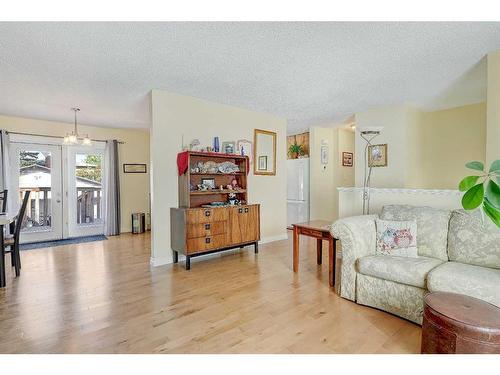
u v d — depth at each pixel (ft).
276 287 9.25
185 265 11.76
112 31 7.15
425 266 6.88
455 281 6.09
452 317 4.69
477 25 7.06
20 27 6.88
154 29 7.11
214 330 6.57
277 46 8.09
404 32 7.38
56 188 17.49
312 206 20.11
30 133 16.46
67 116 16.05
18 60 8.74
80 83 10.82
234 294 8.68
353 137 22.18
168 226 12.19
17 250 10.37
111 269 11.25
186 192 11.80
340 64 9.38
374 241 8.71
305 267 11.43
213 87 11.55
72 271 10.98
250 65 9.38
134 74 10.03
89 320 7.02
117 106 14.01
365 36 7.57
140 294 8.70
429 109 15.76
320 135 20.45
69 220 18.01
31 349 5.77
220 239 12.15
